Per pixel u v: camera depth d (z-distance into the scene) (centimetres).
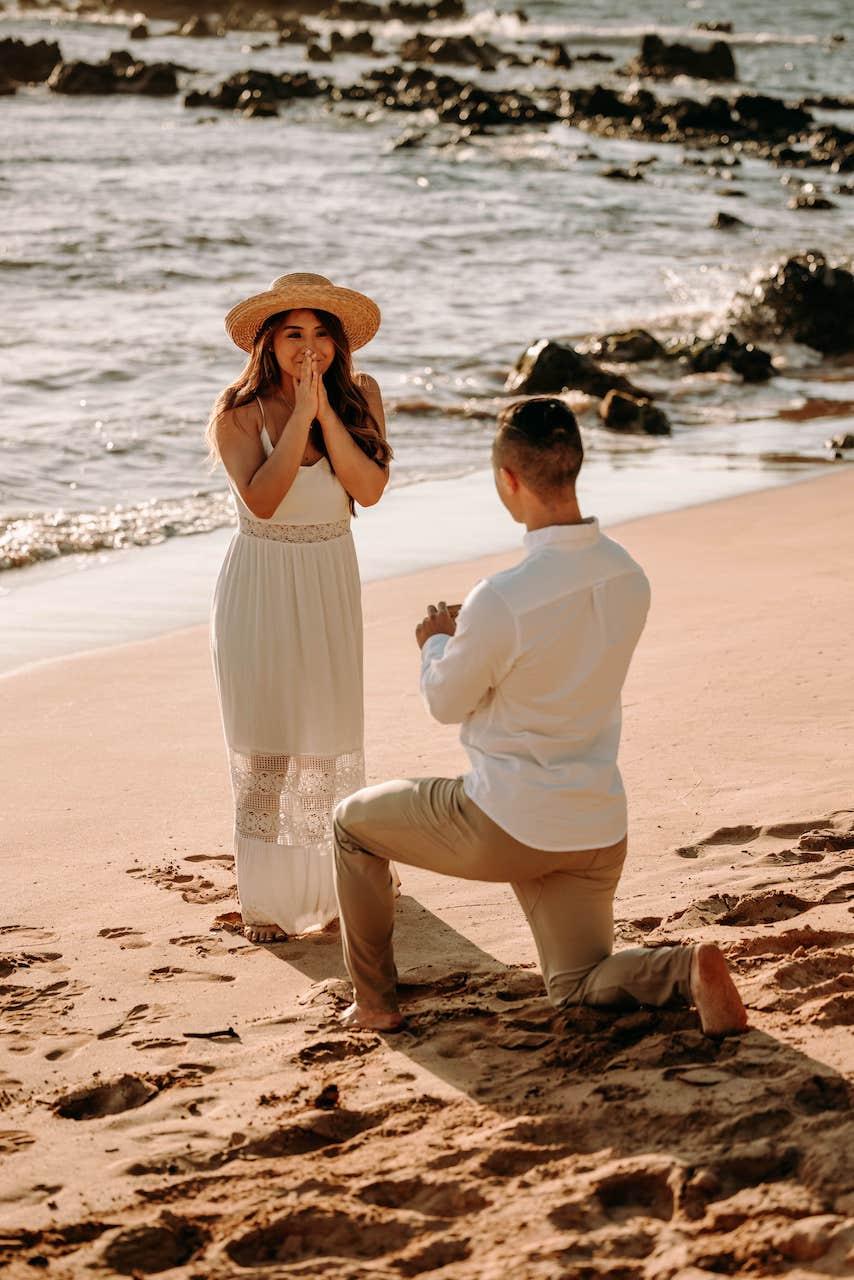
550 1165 296
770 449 1348
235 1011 400
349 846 365
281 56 6744
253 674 441
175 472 1198
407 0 9362
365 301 432
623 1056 336
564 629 321
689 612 807
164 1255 280
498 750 332
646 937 416
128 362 1568
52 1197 303
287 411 441
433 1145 310
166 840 526
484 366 1652
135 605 856
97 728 648
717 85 6006
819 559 934
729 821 514
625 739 602
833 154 3997
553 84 5756
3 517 1042
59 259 2178
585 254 2477
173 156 3556
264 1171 307
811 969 379
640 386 1634
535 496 323
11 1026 390
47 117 4378
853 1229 257
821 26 9394
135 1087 351
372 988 376
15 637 788
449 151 3859
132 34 7225
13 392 1421
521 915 459
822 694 650
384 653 752
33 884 486
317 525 443
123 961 431
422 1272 267
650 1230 269
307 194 3023
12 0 8925
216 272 2164
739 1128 297
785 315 1900
